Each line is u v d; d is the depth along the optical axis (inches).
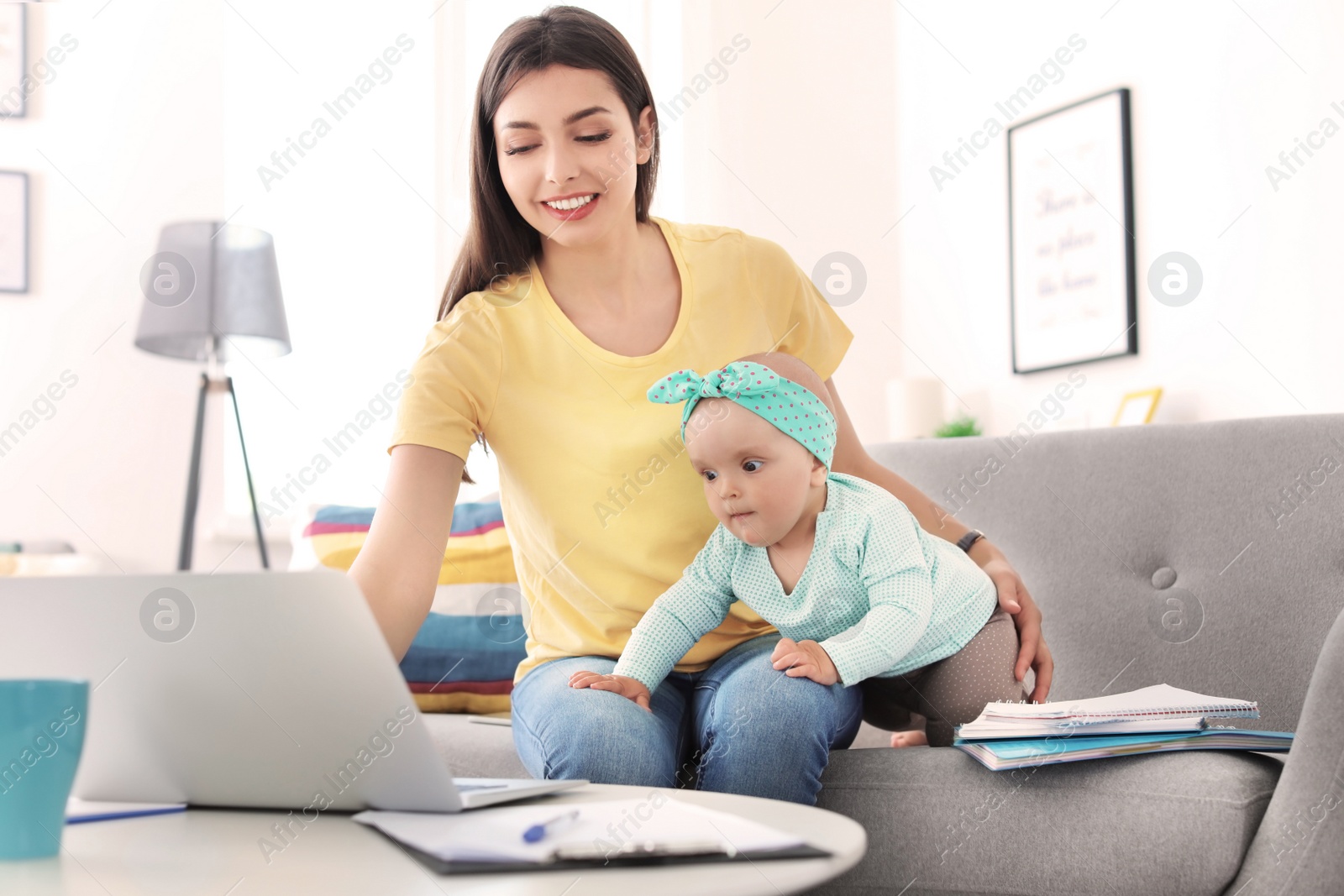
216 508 96.0
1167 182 98.5
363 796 30.4
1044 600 60.7
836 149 121.9
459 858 24.1
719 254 53.7
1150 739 39.4
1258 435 57.5
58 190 94.1
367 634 27.3
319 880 23.6
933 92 121.3
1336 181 84.4
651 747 38.9
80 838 28.9
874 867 40.8
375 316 103.4
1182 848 36.7
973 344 116.6
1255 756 40.1
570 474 48.9
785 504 45.6
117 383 94.0
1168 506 58.9
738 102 118.1
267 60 102.1
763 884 22.5
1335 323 84.1
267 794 31.6
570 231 48.3
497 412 49.9
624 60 48.9
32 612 29.9
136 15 97.5
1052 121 108.7
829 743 41.2
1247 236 91.3
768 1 120.4
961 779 40.6
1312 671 52.7
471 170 51.3
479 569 73.1
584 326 51.0
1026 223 110.9
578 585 49.4
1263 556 55.4
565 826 26.0
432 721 61.2
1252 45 91.2
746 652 47.8
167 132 97.4
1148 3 100.4
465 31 108.1
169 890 23.4
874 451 68.8
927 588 45.8
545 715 40.3
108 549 92.7
